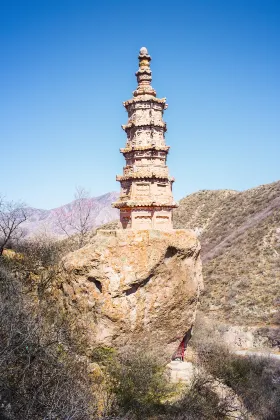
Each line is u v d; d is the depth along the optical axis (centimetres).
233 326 4031
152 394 1703
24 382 1213
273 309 4262
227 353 2542
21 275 2086
